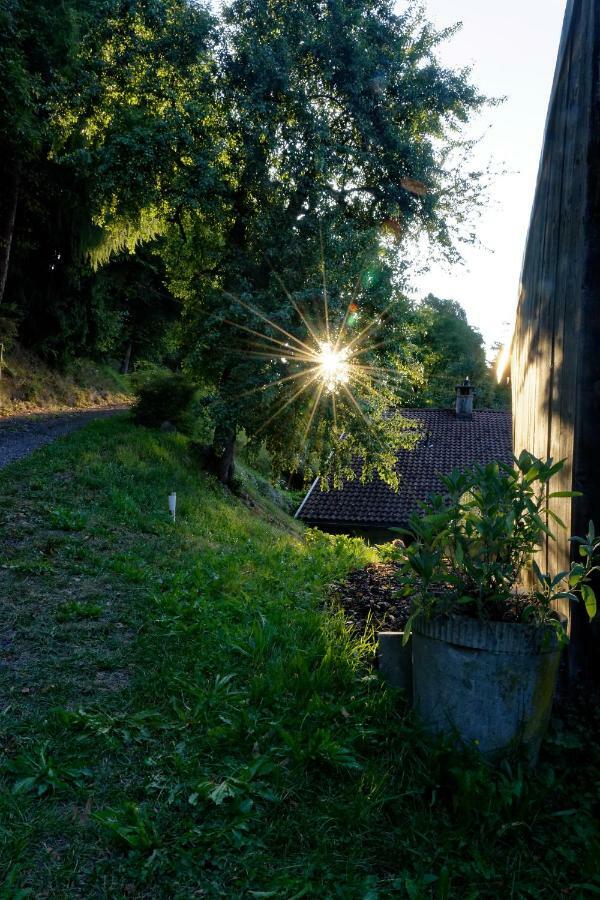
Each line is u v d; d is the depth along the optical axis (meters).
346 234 16.38
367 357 15.95
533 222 6.31
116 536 9.34
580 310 3.87
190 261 20.11
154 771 3.43
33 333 28.50
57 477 12.44
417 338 17.31
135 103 16.98
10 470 12.31
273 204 17.12
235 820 3.02
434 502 3.71
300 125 15.88
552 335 4.84
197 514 13.70
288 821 3.06
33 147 20.64
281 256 16.08
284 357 15.78
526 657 3.31
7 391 24.30
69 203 24.55
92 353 35.44
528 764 3.32
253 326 15.56
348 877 2.71
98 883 2.66
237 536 13.04
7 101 18.53
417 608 3.60
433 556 3.54
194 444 19.94
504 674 3.32
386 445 16.84
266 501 22.06
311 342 15.56
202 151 15.95
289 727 3.88
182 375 21.08
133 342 41.56
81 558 7.74
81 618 5.72
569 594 3.31
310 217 16.31
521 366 7.75
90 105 17.14
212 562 8.56
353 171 17.50
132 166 15.88
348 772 3.42
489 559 3.49
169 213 18.59
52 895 2.58
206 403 16.83
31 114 19.20
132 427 19.59
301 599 6.99
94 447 15.70
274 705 4.11
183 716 3.96
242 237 17.86
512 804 3.13
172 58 16.25
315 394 16.25
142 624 5.66
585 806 3.13
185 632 5.49
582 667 3.72
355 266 15.95
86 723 3.82
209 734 3.73
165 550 9.19
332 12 16.27
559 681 3.84
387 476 17.53
